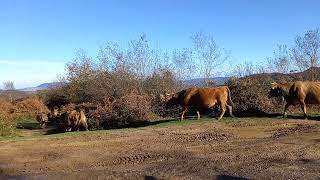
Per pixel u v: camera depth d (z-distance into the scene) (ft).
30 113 114.32
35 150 51.78
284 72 93.30
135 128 65.98
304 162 41.70
